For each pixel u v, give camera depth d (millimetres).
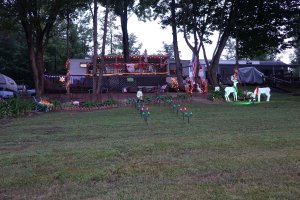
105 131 10844
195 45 28141
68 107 19344
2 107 16094
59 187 5211
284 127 10633
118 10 32531
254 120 12508
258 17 32719
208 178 5445
